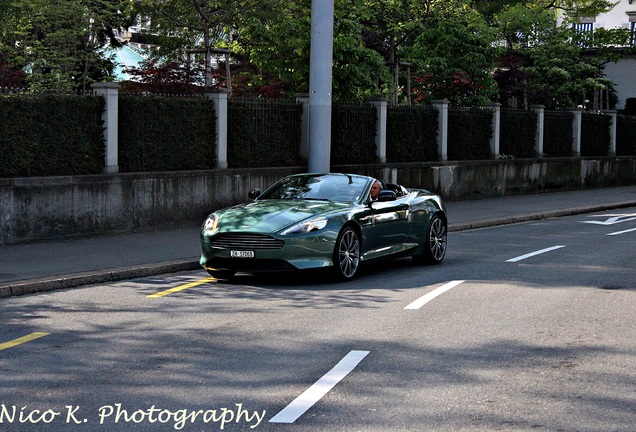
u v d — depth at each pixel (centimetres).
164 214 1898
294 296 1162
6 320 1002
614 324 966
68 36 2511
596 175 3759
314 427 602
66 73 2567
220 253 1258
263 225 1247
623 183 3988
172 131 1942
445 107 2836
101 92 1778
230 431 595
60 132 1697
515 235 2012
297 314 1027
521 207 2700
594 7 4519
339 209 1307
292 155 2300
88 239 1703
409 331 924
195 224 1975
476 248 1745
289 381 723
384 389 699
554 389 700
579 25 5906
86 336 909
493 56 3331
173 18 2488
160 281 1313
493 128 3120
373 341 874
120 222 1800
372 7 3272
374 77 2820
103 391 696
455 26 3206
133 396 682
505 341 877
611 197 3203
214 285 1268
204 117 2027
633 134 4119
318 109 2034
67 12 2514
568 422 612
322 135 2041
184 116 1970
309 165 2058
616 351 835
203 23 2522
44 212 1648
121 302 1123
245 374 747
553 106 4244
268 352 828
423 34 3225
